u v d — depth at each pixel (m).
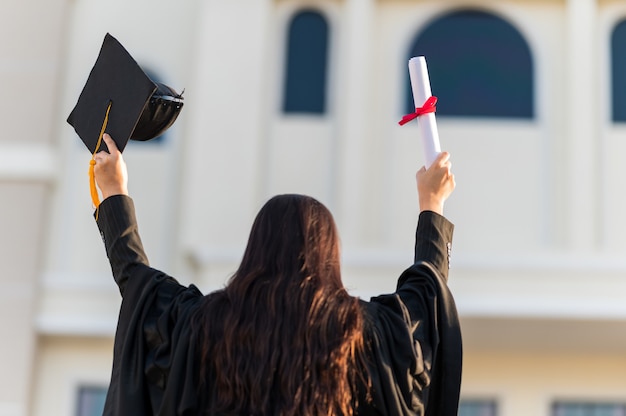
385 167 14.90
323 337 2.98
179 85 15.36
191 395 2.98
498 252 14.40
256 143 14.77
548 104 14.97
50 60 15.33
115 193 3.44
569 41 14.93
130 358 3.11
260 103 14.88
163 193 15.22
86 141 3.55
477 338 14.78
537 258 13.88
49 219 15.30
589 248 14.53
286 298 3.03
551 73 15.03
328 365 2.95
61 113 15.41
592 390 15.30
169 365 3.07
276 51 15.13
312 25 15.20
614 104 14.92
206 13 15.05
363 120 14.81
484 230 14.76
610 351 15.11
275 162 14.92
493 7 15.11
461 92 15.10
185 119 15.35
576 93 14.83
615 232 14.60
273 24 15.18
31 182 15.20
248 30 15.03
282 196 3.25
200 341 3.03
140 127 3.61
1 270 15.05
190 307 3.13
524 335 14.56
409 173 14.88
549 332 14.39
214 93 14.88
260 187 14.85
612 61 14.99
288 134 14.98
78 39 15.56
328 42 15.13
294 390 2.92
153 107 3.56
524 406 15.25
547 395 15.29
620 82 14.95
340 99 14.97
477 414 15.33
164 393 3.04
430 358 3.16
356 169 14.67
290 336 2.98
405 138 14.93
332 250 3.17
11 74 15.29
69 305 15.17
